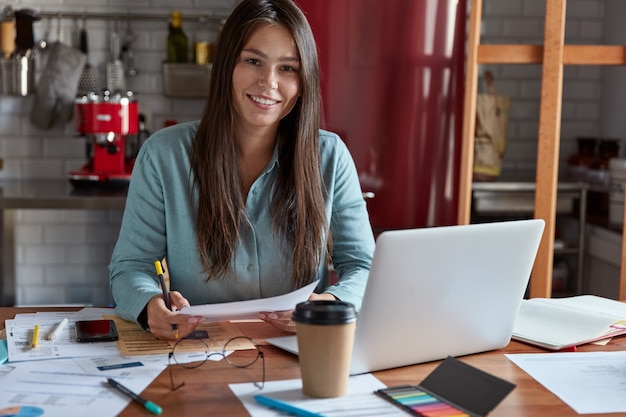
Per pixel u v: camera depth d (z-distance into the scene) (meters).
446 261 1.59
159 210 2.04
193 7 4.44
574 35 4.62
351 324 1.45
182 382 1.53
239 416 1.37
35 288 4.55
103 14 4.39
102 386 1.50
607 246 4.02
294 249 2.04
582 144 4.46
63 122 4.30
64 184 4.19
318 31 3.62
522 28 4.57
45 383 1.50
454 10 3.66
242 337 1.73
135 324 1.89
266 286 2.07
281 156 2.06
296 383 1.54
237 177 2.01
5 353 1.66
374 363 1.61
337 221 2.18
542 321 1.98
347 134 3.66
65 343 1.75
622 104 4.39
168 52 4.32
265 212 2.05
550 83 3.41
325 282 2.18
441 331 1.67
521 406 1.46
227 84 1.95
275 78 1.92
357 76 3.64
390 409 1.41
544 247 3.46
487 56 3.44
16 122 4.45
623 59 3.40
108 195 3.73
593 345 1.85
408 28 3.63
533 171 4.66
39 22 4.40
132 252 2.02
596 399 1.50
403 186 3.70
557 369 1.67
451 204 3.74
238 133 2.03
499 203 4.03
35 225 4.52
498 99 4.02
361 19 3.61
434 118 3.69
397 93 3.66
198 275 2.04
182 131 2.08
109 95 3.94
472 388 1.43
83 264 4.56
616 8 4.45
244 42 1.91
